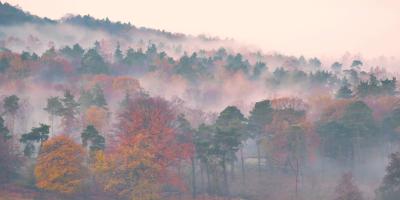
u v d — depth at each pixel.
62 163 190.00
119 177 193.00
